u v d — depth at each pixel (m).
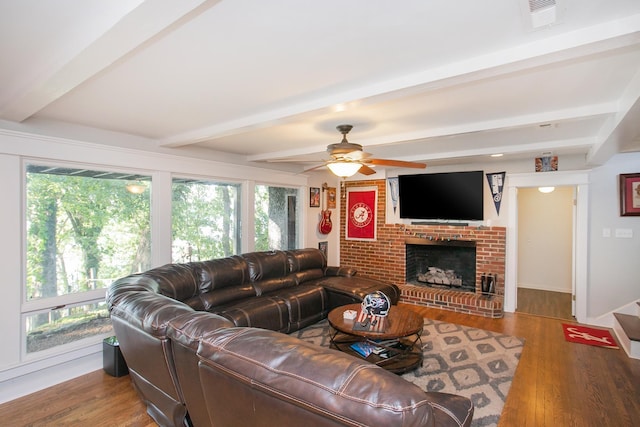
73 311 2.92
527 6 1.21
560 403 2.42
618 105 2.27
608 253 4.18
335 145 2.96
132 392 2.56
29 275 2.68
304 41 1.49
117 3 1.18
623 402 2.43
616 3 1.20
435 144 3.76
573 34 1.41
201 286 3.34
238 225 4.76
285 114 2.45
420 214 5.43
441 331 3.91
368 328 2.84
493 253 4.82
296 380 1.04
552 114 2.53
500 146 3.86
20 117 2.40
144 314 1.71
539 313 4.68
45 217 2.78
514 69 1.64
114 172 3.26
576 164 4.32
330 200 6.40
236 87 2.06
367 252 6.09
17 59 1.64
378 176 5.93
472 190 4.96
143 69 1.79
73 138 2.91
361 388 0.96
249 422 1.19
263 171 4.98
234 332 1.36
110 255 3.23
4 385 2.47
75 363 2.86
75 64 1.54
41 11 1.24
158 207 3.59
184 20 1.26
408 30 1.40
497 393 2.54
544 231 6.09
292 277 4.40
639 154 4.01
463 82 1.81
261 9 1.23
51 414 2.28
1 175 2.47
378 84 1.99
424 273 5.78
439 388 2.61
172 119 2.78
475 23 1.34
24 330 2.62
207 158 4.17
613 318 4.09
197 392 1.50
